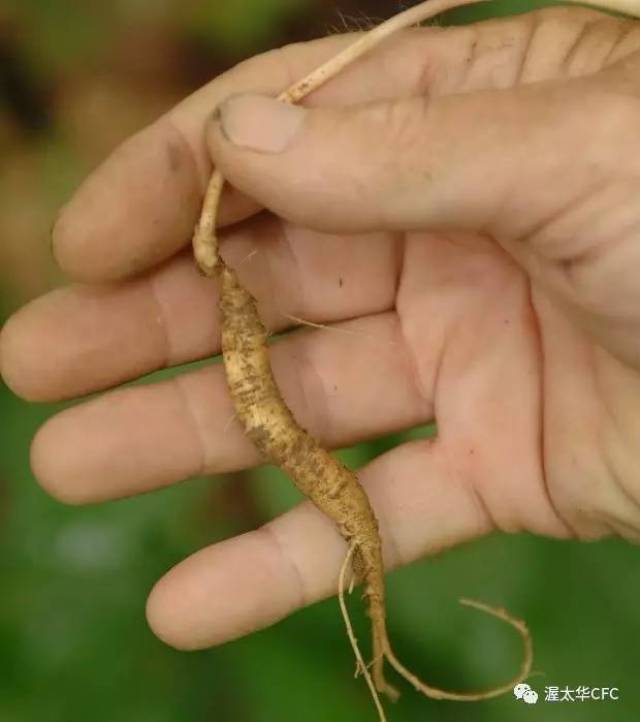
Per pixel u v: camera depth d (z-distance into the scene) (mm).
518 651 371
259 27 431
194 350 339
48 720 372
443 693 330
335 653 378
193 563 334
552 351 337
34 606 382
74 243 315
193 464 339
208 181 323
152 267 331
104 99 437
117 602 383
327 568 336
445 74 329
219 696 377
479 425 342
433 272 345
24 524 388
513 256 326
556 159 288
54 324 328
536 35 329
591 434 332
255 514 403
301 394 343
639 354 312
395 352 347
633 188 288
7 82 432
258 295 340
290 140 292
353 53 316
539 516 343
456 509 345
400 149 290
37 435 336
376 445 379
